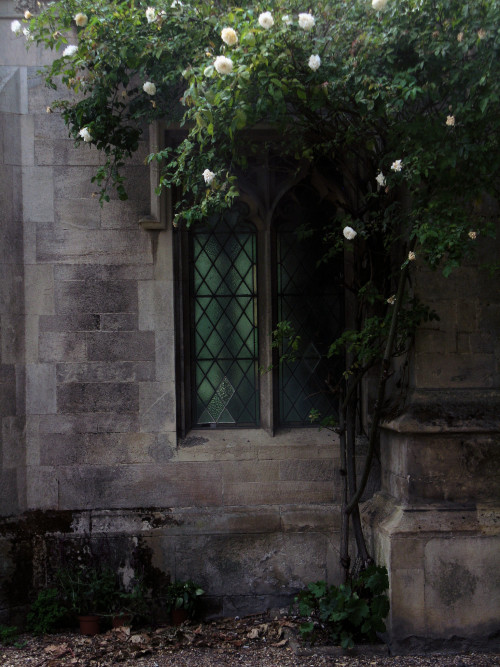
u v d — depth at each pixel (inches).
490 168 160.4
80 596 195.2
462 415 183.2
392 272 198.8
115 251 205.0
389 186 169.0
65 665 167.9
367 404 211.5
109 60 175.9
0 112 200.1
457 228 155.7
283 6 164.1
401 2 153.8
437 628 179.2
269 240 212.1
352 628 181.8
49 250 203.8
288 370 215.6
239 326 216.1
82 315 204.1
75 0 174.9
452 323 187.0
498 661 171.3
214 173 169.2
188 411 211.9
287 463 207.0
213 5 172.6
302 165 211.0
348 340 193.9
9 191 201.0
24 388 202.8
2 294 198.8
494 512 182.9
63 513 201.3
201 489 204.5
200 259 216.1
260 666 167.8
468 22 149.4
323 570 202.7
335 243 207.3
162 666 168.4
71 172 204.4
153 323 205.5
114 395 204.1
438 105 174.6
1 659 172.6
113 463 203.3
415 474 184.2
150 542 200.4
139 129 193.5
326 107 174.9
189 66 165.3
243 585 201.5
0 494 196.2
